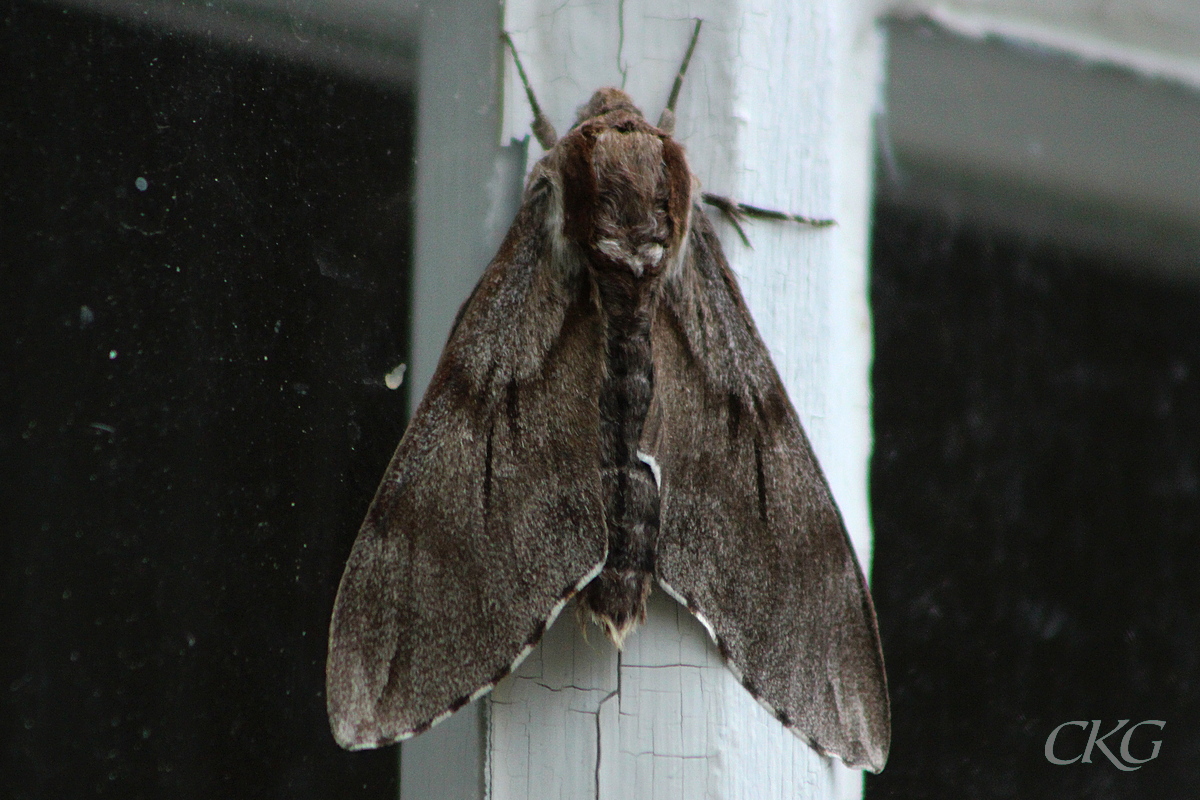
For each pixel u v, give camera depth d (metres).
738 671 0.42
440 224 0.42
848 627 0.42
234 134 0.41
